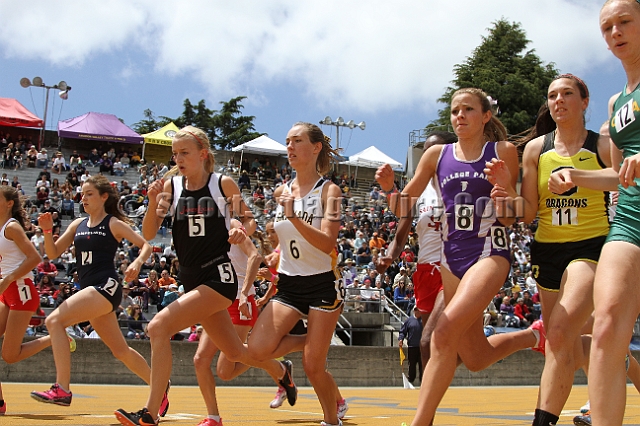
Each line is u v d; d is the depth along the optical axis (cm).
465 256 402
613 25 344
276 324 480
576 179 358
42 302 1617
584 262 390
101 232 588
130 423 411
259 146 3431
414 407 808
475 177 412
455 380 1568
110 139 3170
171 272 1853
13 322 621
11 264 632
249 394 1058
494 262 388
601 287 297
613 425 281
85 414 600
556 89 424
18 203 650
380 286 1962
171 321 436
